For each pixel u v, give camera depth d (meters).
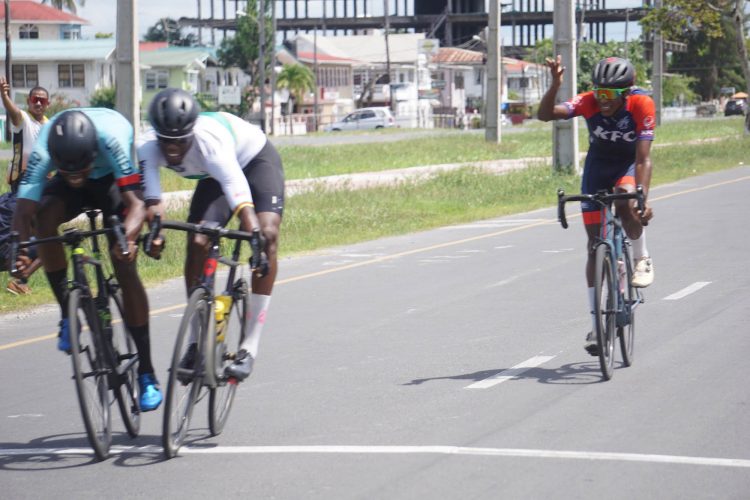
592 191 11.27
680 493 7.31
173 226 8.51
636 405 9.71
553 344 12.60
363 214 28.64
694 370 11.05
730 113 149.25
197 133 8.84
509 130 103.00
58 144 8.25
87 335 8.60
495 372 11.23
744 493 7.29
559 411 9.56
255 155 9.63
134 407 9.23
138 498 7.53
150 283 18.33
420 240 23.81
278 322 14.45
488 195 34.09
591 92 11.02
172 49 122.75
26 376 11.75
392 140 79.12
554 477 7.70
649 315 14.10
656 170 42.69
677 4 73.19
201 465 8.29
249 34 120.88
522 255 20.52
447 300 15.84
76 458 8.61
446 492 7.42
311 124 125.69
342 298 16.30
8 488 7.85
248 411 9.91
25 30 125.38
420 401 10.07
